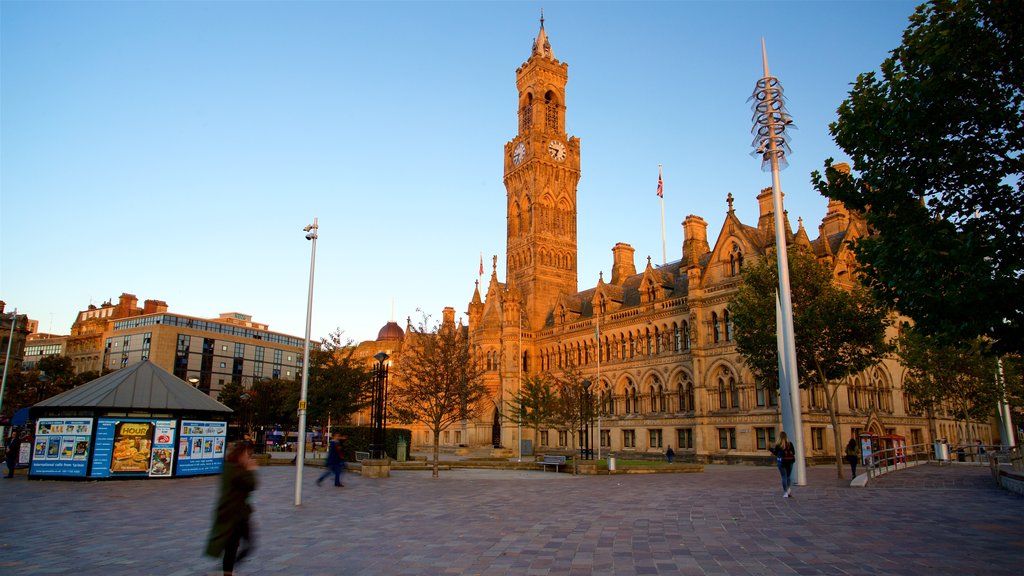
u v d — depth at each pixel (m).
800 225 59.38
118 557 15.59
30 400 85.94
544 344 92.69
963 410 53.66
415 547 16.41
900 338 54.34
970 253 15.75
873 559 14.22
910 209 18.41
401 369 61.88
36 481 36.44
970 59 16.59
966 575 12.65
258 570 13.98
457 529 19.22
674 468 48.00
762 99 35.09
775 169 34.12
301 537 17.98
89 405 36.50
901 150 18.22
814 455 55.34
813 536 17.12
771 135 34.34
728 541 16.66
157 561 15.14
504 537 17.72
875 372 62.44
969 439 53.22
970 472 37.44
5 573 13.92
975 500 24.12
